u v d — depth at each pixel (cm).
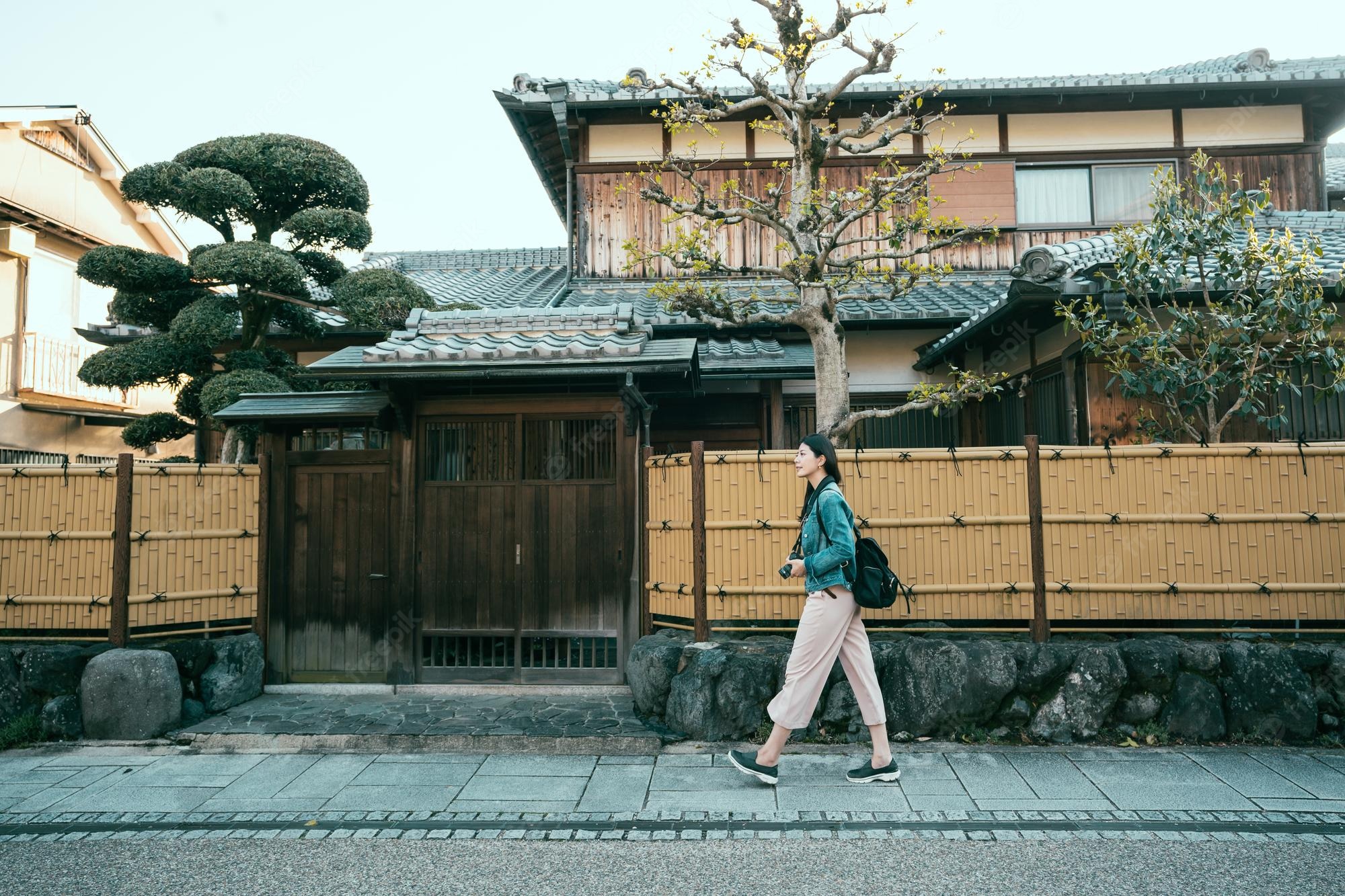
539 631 635
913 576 558
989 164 1113
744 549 575
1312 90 1090
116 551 576
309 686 642
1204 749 502
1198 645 530
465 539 646
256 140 861
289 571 654
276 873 351
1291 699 510
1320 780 449
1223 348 574
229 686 593
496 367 595
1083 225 1112
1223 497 550
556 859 362
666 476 615
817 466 459
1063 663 522
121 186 830
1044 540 557
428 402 649
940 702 518
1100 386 718
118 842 386
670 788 450
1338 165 1465
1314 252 568
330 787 457
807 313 608
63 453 1275
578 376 605
